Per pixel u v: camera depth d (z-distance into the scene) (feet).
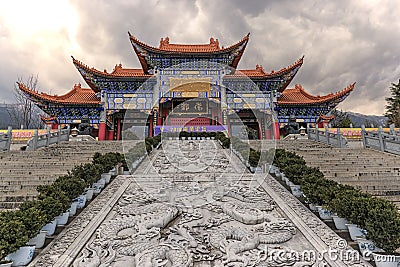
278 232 18.72
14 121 144.66
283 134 95.40
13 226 15.11
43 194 20.36
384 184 30.30
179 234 18.13
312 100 96.63
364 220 16.97
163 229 19.70
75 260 15.03
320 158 42.14
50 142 58.29
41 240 17.44
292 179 28.43
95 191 28.14
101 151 48.60
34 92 86.58
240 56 92.27
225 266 14.52
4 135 51.62
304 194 24.39
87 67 86.69
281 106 94.32
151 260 14.51
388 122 143.64
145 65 93.97
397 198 26.37
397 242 14.96
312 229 19.40
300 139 71.77
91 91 106.93
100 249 16.15
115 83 90.74
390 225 15.28
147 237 17.52
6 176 31.42
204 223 20.39
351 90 90.53
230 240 17.48
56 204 19.13
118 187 28.99
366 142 54.70
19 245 14.62
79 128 86.89
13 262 14.93
